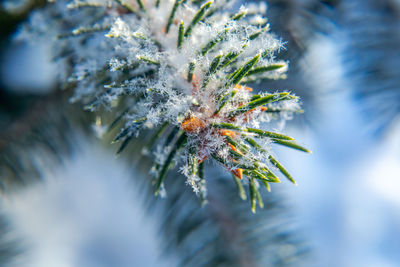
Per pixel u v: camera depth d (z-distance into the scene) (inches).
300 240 18.2
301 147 11.1
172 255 17.5
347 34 17.3
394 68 16.8
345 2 16.8
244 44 11.1
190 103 11.1
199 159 11.1
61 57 12.7
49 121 16.1
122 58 11.5
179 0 11.3
